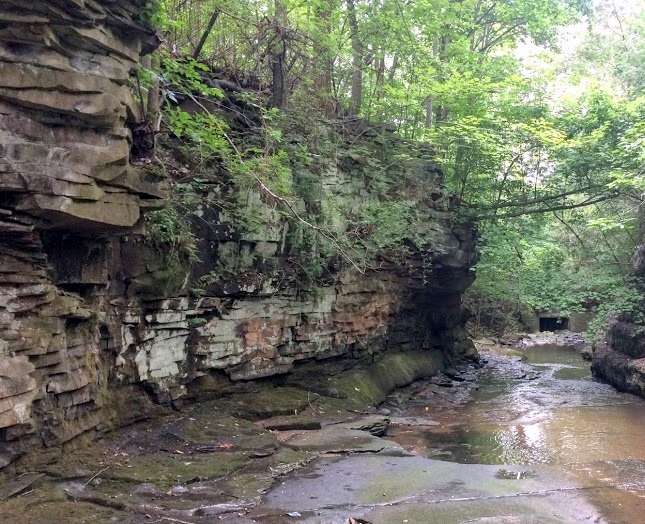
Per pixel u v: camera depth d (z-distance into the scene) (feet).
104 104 16.92
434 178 48.16
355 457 23.95
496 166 50.98
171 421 25.27
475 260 51.16
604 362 50.49
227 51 36.63
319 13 42.01
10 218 16.06
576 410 38.81
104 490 18.12
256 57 35.63
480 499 19.15
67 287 20.06
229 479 20.06
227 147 28.78
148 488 18.48
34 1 14.94
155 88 21.56
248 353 30.91
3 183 15.39
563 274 52.42
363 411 33.88
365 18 48.65
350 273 38.86
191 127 26.37
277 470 21.35
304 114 36.83
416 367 46.75
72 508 16.61
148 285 24.13
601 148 46.60
